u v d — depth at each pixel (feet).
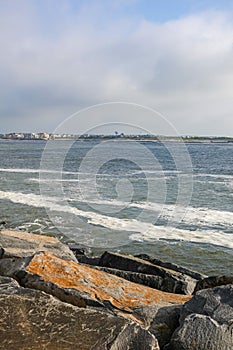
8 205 73.61
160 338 16.17
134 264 33.14
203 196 84.74
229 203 76.89
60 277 19.52
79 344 12.64
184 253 48.03
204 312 16.19
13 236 31.37
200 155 225.76
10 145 362.53
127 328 13.37
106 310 17.39
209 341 14.43
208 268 44.45
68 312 14.43
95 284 19.47
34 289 17.40
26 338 12.92
